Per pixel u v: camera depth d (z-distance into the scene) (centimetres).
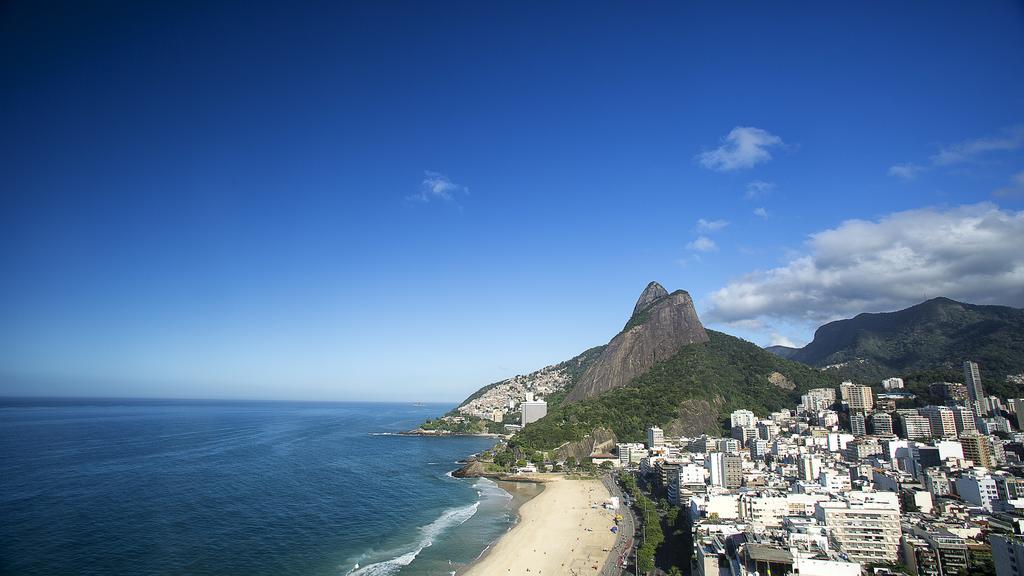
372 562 13212
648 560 12569
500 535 15938
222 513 16988
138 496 18688
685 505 16950
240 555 13275
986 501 16200
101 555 12812
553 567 13038
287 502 18962
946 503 15788
